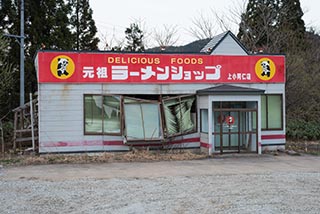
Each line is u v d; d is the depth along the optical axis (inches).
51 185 362.6
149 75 615.2
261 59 661.3
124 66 606.5
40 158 543.8
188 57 631.8
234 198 304.2
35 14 883.4
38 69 574.6
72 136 585.0
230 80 648.4
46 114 577.6
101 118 596.1
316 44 1154.0
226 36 650.2
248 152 616.7
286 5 1147.9
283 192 327.0
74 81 586.6
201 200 298.0
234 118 629.6
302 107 981.2
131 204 287.0
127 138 585.0
